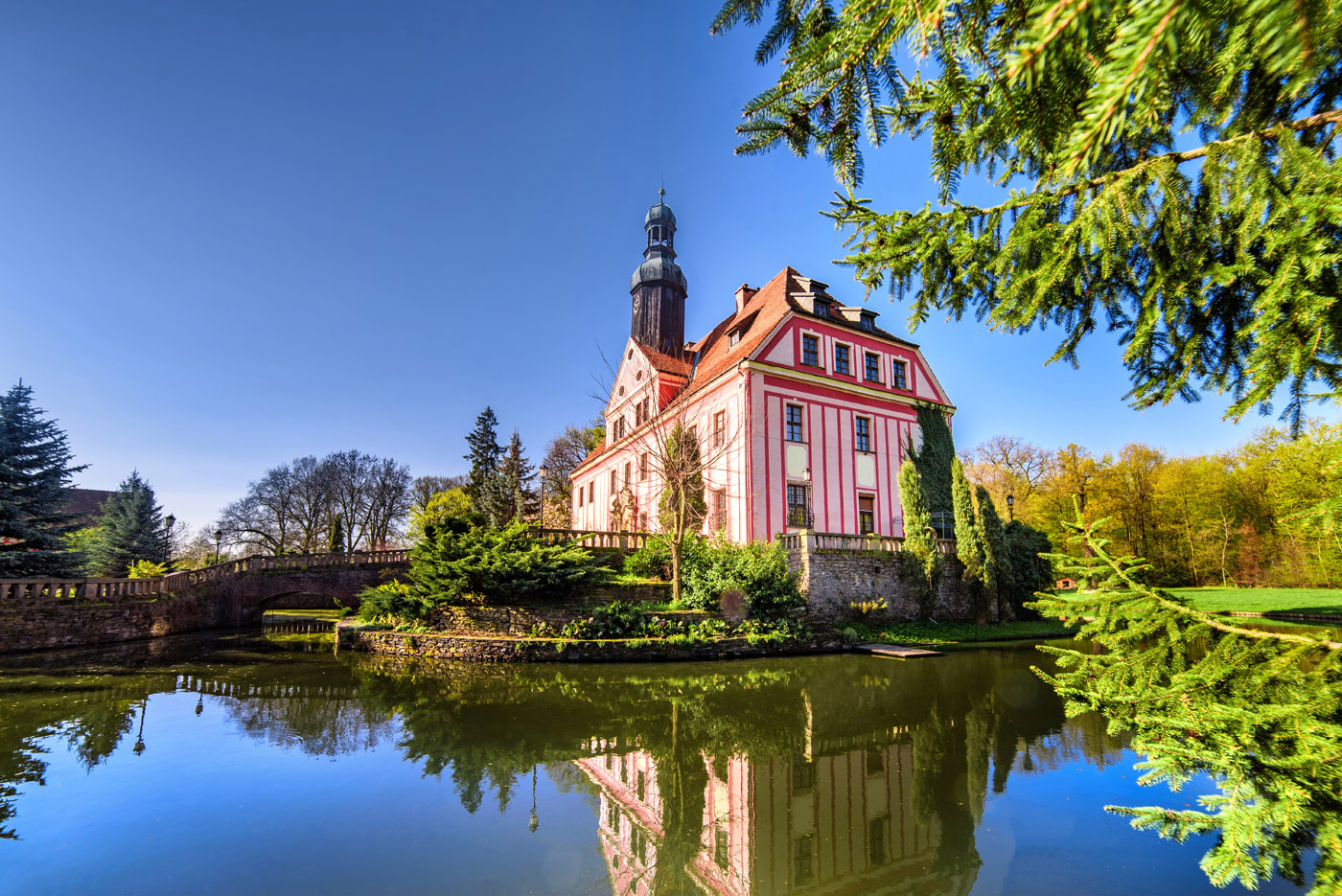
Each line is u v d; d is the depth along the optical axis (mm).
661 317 32719
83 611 20141
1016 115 1952
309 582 27625
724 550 18703
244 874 4949
